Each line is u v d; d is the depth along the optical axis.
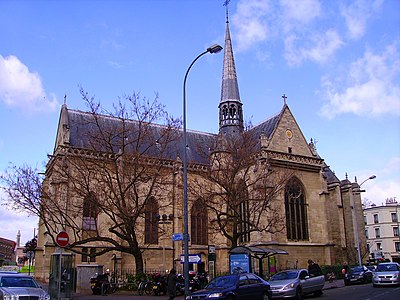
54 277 28.30
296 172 55.56
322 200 56.78
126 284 36.28
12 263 162.00
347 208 69.81
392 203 117.19
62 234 23.14
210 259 30.95
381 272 37.00
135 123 52.66
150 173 41.03
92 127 52.91
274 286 27.33
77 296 32.12
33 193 37.06
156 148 53.78
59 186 44.22
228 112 66.69
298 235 53.91
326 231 55.53
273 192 42.16
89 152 48.09
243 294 22.50
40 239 52.62
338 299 26.39
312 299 27.92
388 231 111.69
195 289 34.03
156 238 53.19
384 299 25.11
